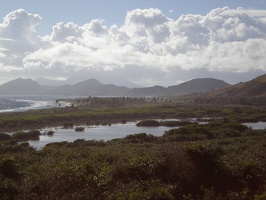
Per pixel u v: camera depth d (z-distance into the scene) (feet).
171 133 154.40
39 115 313.94
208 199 44.70
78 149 93.09
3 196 41.93
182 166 53.78
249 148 89.10
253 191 50.21
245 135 147.74
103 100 554.87
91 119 318.24
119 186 47.60
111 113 348.59
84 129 244.42
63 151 88.07
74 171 48.42
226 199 45.73
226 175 54.65
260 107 467.11
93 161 61.98
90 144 129.70
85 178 46.96
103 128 254.27
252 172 55.98
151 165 55.01
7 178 49.03
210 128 162.09
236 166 57.77
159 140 138.82
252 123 284.61
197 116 357.41
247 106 492.54
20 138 191.72
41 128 250.78
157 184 47.80
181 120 312.50
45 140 183.52
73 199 40.81
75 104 599.98
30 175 50.88
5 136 189.98
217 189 50.80
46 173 48.34
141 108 433.07
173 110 399.85
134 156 65.26
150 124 275.18
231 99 583.17
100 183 45.91
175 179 52.54
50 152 88.79
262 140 113.60
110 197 41.86
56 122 290.76
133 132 223.71
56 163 61.46
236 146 96.58
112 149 90.07
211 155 55.47
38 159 76.18
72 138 192.13
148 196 42.52
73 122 295.89
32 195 42.16
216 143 113.39
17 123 259.80
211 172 54.13
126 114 350.84
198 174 53.57
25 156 79.36
